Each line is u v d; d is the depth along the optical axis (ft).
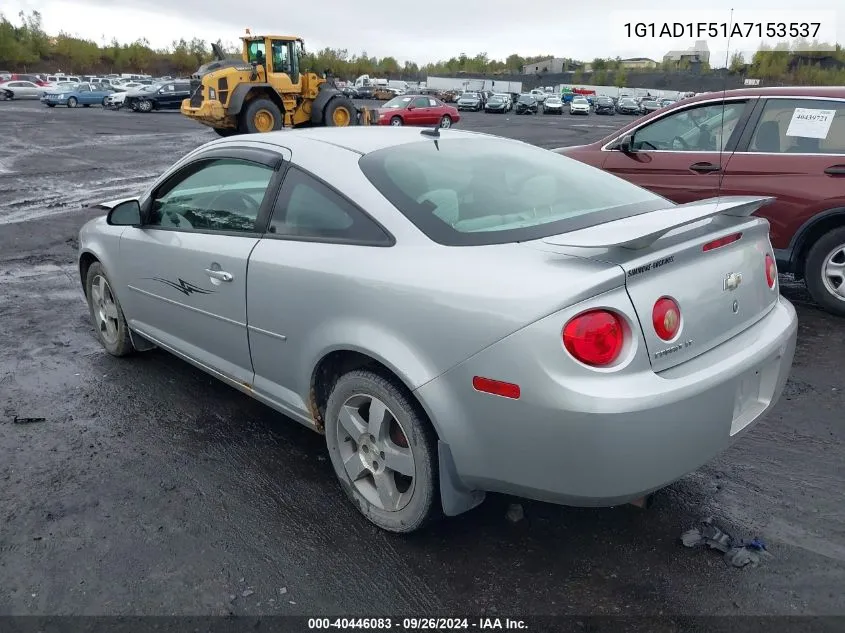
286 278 9.89
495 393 7.72
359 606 8.23
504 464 7.95
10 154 56.44
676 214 8.61
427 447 8.61
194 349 12.57
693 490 10.44
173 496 10.42
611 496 7.55
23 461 11.39
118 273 14.12
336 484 10.75
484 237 8.67
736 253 8.91
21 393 13.91
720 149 18.29
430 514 8.91
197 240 11.73
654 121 20.36
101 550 9.20
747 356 8.41
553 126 112.47
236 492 10.53
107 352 16.05
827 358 15.40
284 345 10.22
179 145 65.00
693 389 7.64
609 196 10.43
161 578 8.69
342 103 72.59
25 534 9.53
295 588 8.52
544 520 9.76
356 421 9.49
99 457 11.51
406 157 10.27
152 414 13.03
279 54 68.90
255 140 11.58
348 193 9.62
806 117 17.98
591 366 7.32
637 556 9.01
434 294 8.16
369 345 8.72
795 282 21.53
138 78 200.95
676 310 7.86
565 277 7.55
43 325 17.98
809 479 10.72
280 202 10.50
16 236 28.58
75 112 115.96
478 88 266.98
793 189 17.85
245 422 12.72
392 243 8.96
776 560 8.89
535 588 8.47
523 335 7.45
